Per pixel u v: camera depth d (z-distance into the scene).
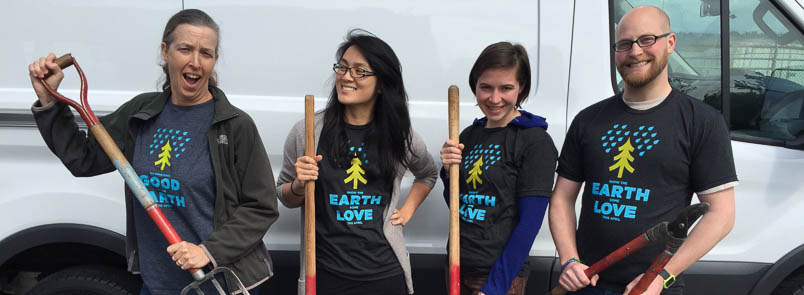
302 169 1.77
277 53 2.37
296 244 2.42
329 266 1.88
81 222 2.33
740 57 2.42
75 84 2.35
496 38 2.37
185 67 1.64
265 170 1.75
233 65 2.37
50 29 2.33
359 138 1.91
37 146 2.31
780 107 2.43
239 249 1.69
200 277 1.66
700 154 1.66
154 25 2.34
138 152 1.74
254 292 1.87
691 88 2.45
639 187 1.71
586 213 1.84
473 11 2.36
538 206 1.85
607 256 1.69
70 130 1.75
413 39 2.37
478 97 1.94
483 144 1.99
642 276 1.61
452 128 1.88
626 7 2.41
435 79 2.38
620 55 1.74
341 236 1.88
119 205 2.33
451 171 1.87
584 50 2.37
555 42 2.37
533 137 1.90
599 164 1.78
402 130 1.90
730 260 2.44
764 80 2.43
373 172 1.89
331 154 1.89
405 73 2.38
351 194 1.88
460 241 1.98
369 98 1.88
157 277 1.76
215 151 1.69
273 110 2.36
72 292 2.35
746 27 2.41
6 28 2.32
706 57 2.43
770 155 2.41
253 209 1.73
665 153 1.68
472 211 1.97
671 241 1.51
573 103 2.38
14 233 2.31
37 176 2.32
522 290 2.02
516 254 1.83
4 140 2.30
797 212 2.42
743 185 2.41
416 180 2.14
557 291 1.88
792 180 2.41
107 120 1.82
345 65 1.86
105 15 2.33
